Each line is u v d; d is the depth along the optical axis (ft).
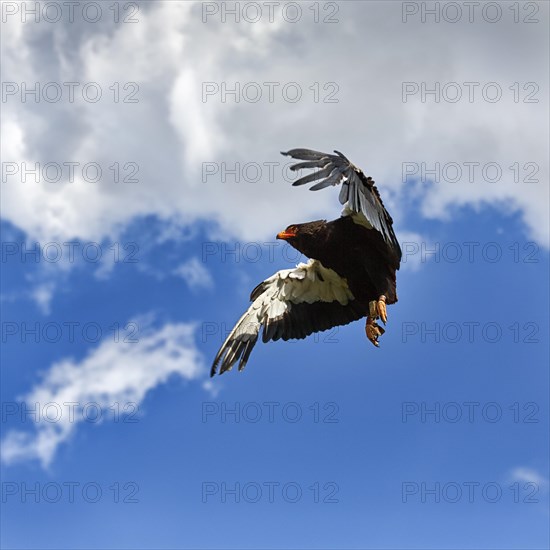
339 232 45.85
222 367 49.47
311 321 50.16
